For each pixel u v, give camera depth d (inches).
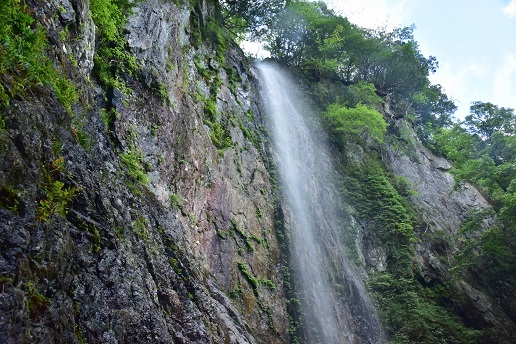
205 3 816.9
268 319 522.0
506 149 1123.3
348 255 802.8
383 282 792.3
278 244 626.2
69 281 190.4
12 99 184.9
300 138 927.0
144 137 445.1
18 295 148.9
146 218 312.2
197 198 506.3
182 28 663.8
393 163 1185.4
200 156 539.8
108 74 439.5
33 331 154.5
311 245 693.3
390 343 705.6
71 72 289.3
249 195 619.2
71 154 225.6
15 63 202.8
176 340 263.6
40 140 194.5
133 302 231.3
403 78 1504.7
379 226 906.1
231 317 387.2
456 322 815.7
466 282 917.2
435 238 997.2
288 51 1264.8
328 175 924.0
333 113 1054.4
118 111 419.2
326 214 815.1
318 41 1247.5
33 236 168.6
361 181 990.4
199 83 655.8
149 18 532.1
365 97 1248.8
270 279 569.3
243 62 877.2
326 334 589.0
